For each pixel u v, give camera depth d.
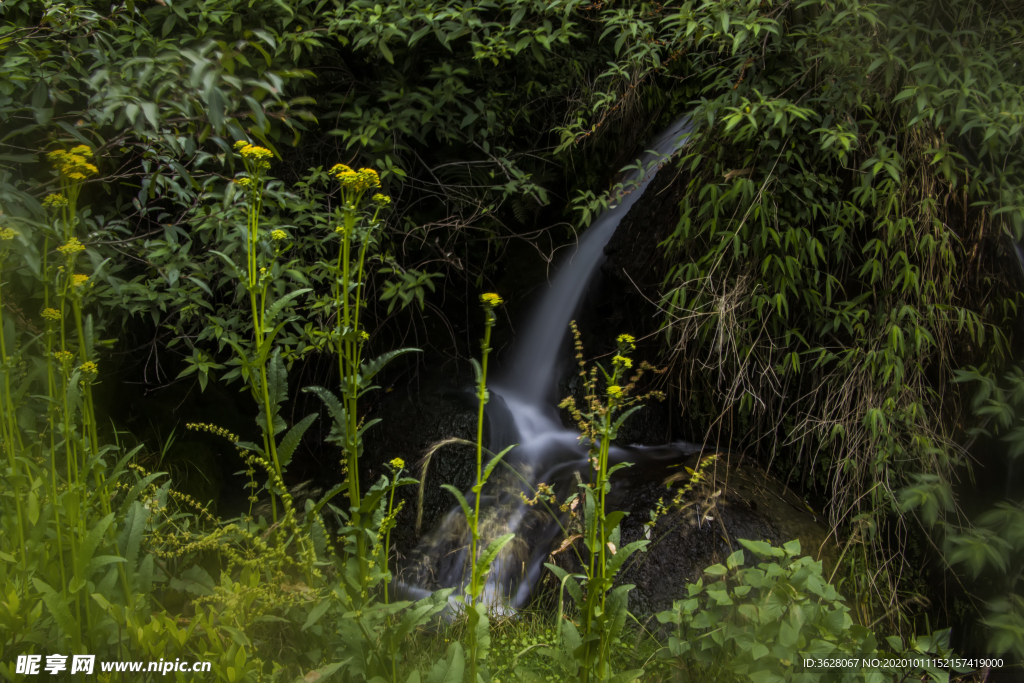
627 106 4.20
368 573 1.76
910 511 3.24
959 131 3.06
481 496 3.79
